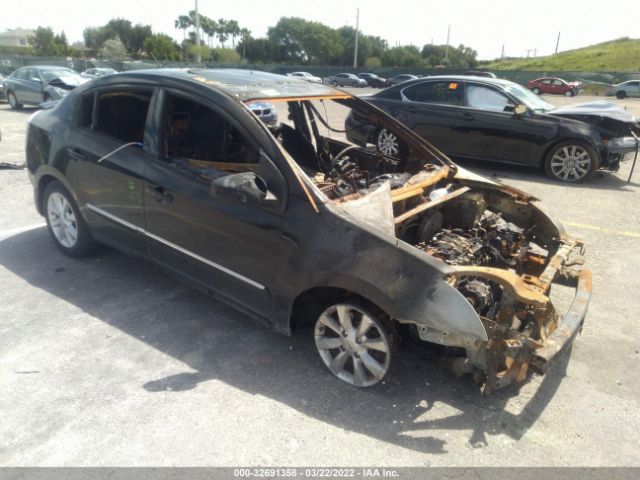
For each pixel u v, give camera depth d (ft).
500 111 27.86
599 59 205.67
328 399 9.87
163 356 10.98
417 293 8.86
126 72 12.93
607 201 23.67
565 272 11.52
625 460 8.69
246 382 10.26
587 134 26.02
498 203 13.73
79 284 13.96
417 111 29.89
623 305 13.94
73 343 11.31
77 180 13.80
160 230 12.07
